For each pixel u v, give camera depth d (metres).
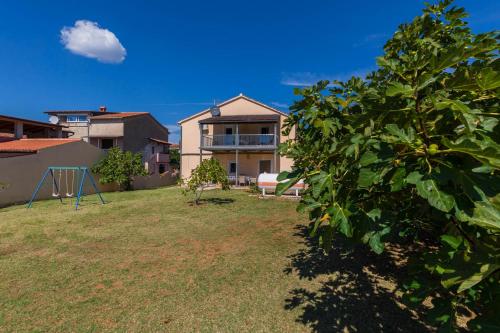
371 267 4.43
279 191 1.89
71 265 4.84
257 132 21.56
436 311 1.43
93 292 3.86
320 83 2.67
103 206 10.91
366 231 1.60
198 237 6.46
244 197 13.12
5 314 3.33
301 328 2.95
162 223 7.90
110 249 5.68
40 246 5.89
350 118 1.75
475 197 1.12
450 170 1.20
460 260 1.22
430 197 1.17
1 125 20.97
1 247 5.84
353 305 3.34
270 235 6.51
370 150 1.49
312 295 3.62
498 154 0.98
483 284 1.30
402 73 1.71
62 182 15.20
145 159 28.83
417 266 1.81
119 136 25.39
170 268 4.66
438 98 1.37
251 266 4.65
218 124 21.88
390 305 3.31
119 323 3.13
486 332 1.18
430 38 2.67
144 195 15.03
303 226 7.31
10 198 12.33
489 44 1.24
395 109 1.50
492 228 1.11
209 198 12.80
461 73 1.25
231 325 3.05
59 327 3.07
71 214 9.25
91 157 17.58
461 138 1.25
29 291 3.90
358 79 3.02
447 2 2.75
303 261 4.80
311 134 2.65
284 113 21.19
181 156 22.86
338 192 1.75
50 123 22.78
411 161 1.43
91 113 26.89
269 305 3.43
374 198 1.89
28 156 13.30
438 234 2.49
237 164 20.00
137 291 3.87
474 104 1.53
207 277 4.27
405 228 2.54
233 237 6.41
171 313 3.32
